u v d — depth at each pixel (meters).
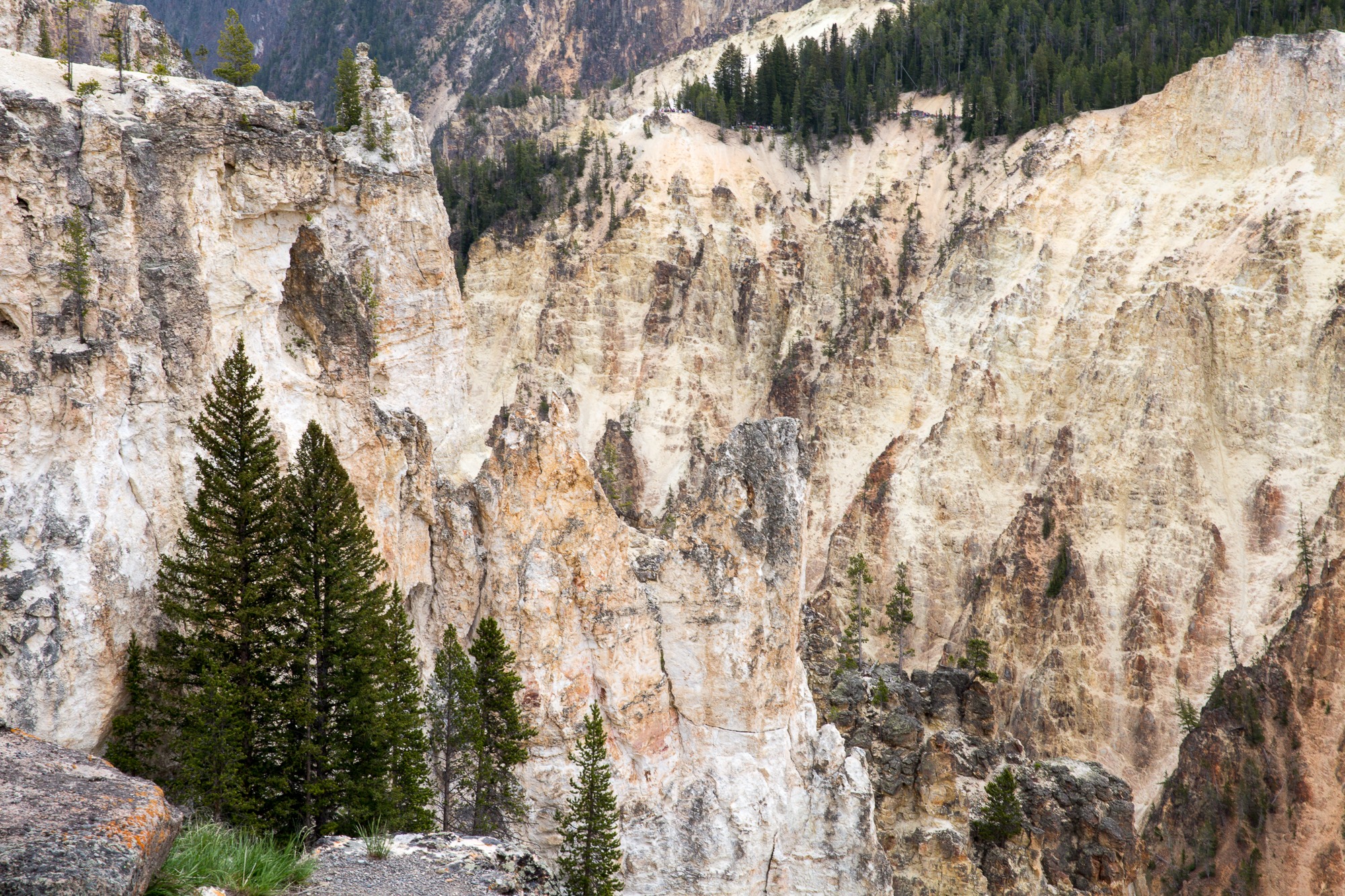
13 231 35.34
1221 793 97.25
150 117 40.16
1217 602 112.00
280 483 37.97
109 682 35.72
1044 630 116.88
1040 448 130.75
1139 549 118.00
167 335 39.69
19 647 33.56
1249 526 116.25
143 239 39.22
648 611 52.66
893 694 79.50
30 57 38.81
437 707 46.31
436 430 54.31
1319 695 97.81
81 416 36.22
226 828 31.98
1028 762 76.88
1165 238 135.50
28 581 34.03
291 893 24.31
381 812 37.41
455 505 50.91
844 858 54.16
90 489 36.31
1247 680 100.81
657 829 51.09
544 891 27.97
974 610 121.50
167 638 36.50
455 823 46.22
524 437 50.66
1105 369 128.00
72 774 21.44
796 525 54.28
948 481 132.00
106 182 37.75
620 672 51.22
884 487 134.00
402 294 51.88
